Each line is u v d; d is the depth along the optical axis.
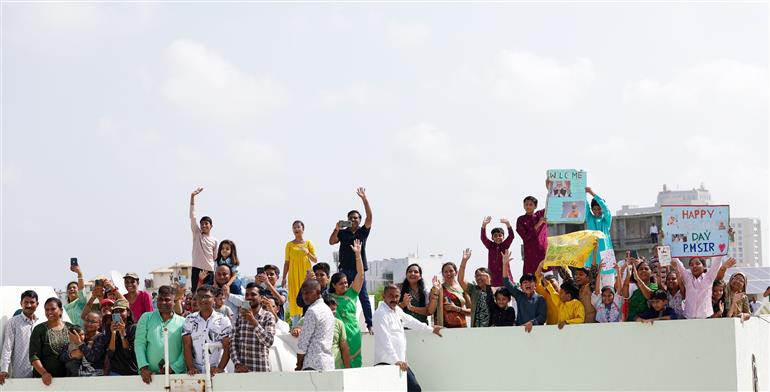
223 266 18.78
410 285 18.58
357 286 17.23
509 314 17.97
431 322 19.05
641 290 17.06
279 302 19.92
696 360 16.20
